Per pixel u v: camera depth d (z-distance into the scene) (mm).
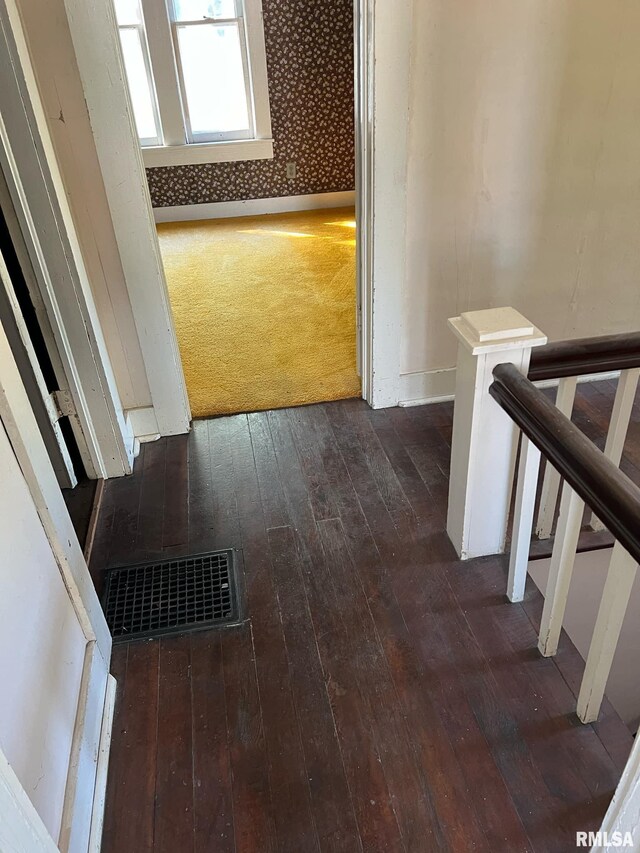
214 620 1740
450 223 2297
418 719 1469
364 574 1861
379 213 2201
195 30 4441
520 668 1573
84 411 2184
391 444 2428
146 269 2178
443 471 2270
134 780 1379
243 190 5016
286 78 4590
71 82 1848
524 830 1259
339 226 4805
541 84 2092
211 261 4219
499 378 1460
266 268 4086
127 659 1643
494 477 1738
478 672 1568
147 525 2092
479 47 1992
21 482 1181
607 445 1698
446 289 2438
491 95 2082
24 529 1166
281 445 2445
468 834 1258
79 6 1735
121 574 1900
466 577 1834
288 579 1857
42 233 1872
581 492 1139
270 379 2867
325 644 1658
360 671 1585
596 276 2533
